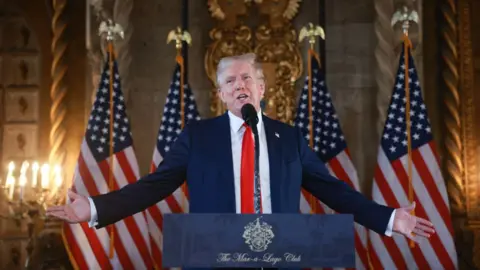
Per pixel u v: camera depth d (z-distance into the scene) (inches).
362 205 127.4
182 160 129.0
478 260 291.9
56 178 288.4
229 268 113.0
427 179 275.3
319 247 104.1
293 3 318.3
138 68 319.0
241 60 134.4
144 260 276.1
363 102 314.5
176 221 103.2
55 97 307.3
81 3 319.9
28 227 289.1
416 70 289.0
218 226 103.5
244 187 124.3
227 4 319.6
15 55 318.7
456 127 304.7
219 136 130.8
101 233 276.5
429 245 270.4
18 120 313.1
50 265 283.6
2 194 301.1
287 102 309.0
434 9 319.9
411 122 281.7
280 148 131.4
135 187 123.0
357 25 320.2
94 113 285.0
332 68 318.0
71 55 314.8
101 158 281.3
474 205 299.6
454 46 313.0
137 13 323.3
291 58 313.7
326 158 287.4
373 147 310.3
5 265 297.0
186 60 306.7
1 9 322.3
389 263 273.6
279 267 104.0
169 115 290.8
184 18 309.7
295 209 127.6
